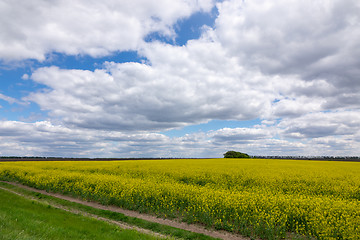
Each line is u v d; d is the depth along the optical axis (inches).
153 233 380.8
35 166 1309.1
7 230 252.2
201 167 1217.4
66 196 668.1
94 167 1225.4
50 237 259.8
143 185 646.5
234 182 807.7
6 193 596.4
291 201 479.8
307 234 362.9
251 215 429.1
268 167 1233.4
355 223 358.3
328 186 711.7
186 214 473.7
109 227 361.1
